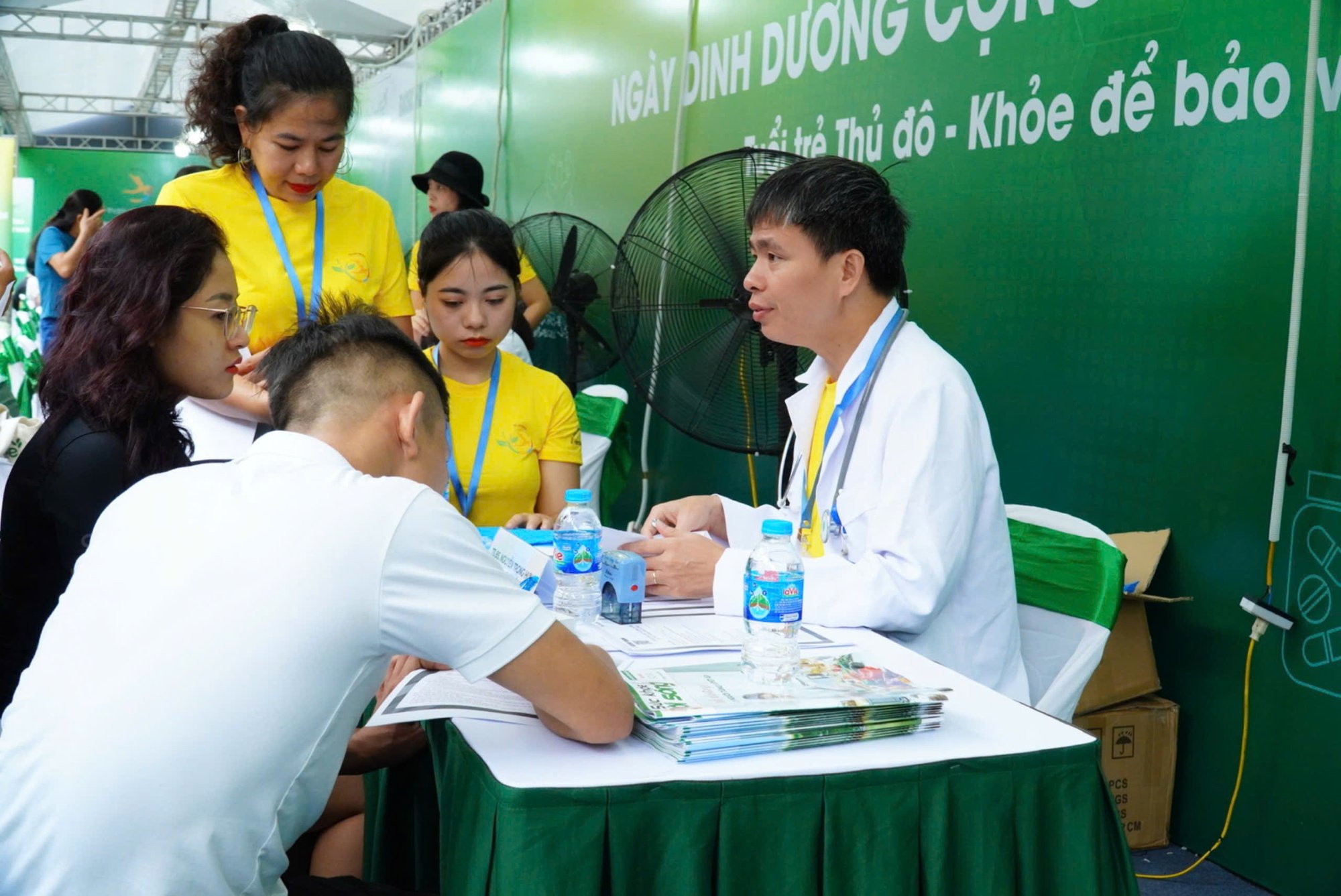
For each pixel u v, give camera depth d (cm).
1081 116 261
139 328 158
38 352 679
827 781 116
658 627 163
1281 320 219
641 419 485
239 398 246
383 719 127
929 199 311
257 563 113
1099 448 261
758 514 208
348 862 182
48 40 1111
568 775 113
